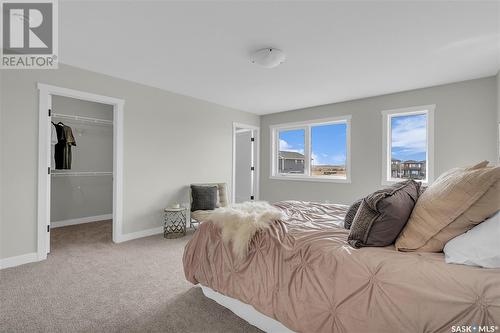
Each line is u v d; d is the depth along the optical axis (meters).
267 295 1.46
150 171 3.83
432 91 3.67
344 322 1.13
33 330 1.60
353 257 1.23
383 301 1.05
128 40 2.44
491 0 1.78
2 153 2.57
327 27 2.17
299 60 2.83
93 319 1.72
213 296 1.97
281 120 5.48
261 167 5.84
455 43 2.42
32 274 2.42
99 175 5.04
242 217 1.79
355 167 4.41
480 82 3.32
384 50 2.57
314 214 2.26
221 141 4.91
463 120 3.44
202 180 4.55
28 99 2.73
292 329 1.33
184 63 2.98
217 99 4.51
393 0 1.80
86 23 2.15
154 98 3.86
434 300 0.96
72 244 3.37
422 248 1.25
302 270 1.35
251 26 2.18
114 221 3.48
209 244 1.91
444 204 1.19
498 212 1.09
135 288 2.17
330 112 4.74
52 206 4.42
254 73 3.27
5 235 2.59
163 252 3.07
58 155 4.02
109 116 5.21
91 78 3.21
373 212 1.38
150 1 1.86
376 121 4.19
